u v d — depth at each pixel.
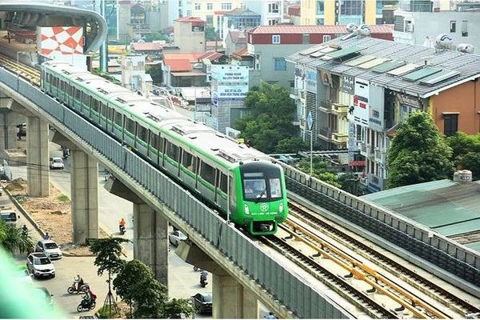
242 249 53.75
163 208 68.88
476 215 77.69
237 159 63.31
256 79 162.75
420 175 100.44
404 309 48.69
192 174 70.06
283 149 138.50
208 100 177.75
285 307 47.94
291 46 165.62
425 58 123.31
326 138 138.88
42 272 89.81
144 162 73.75
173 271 92.75
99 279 90.19
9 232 81.31
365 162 126.56
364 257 57.72
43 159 126.12
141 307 69.25
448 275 52.97
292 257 57.31
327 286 52.38
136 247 86.12
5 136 153.62
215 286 66.75
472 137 107.94
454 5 191.88
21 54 141.75
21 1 143.88
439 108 113.25
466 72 114.25
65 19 148.38
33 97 111.38
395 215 59.41
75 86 103.94
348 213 64.50
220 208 64.31
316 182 69.62
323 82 141.00
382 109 120.94
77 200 104.12
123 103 89.81
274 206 61.53
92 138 88.88
